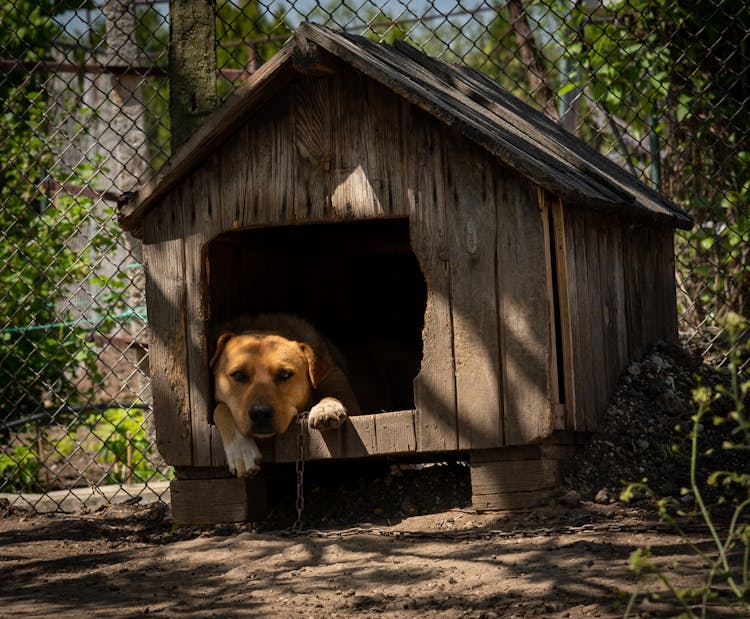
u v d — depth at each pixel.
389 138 4.34
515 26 6.64
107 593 3.65
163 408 4.67
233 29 5.50
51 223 7.89
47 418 7.22
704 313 6.77
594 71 6.39
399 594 3.33
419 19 5.66
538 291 4.12
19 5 8.76
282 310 5.82
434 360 4.28
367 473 5.12
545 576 3.36
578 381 4.32
